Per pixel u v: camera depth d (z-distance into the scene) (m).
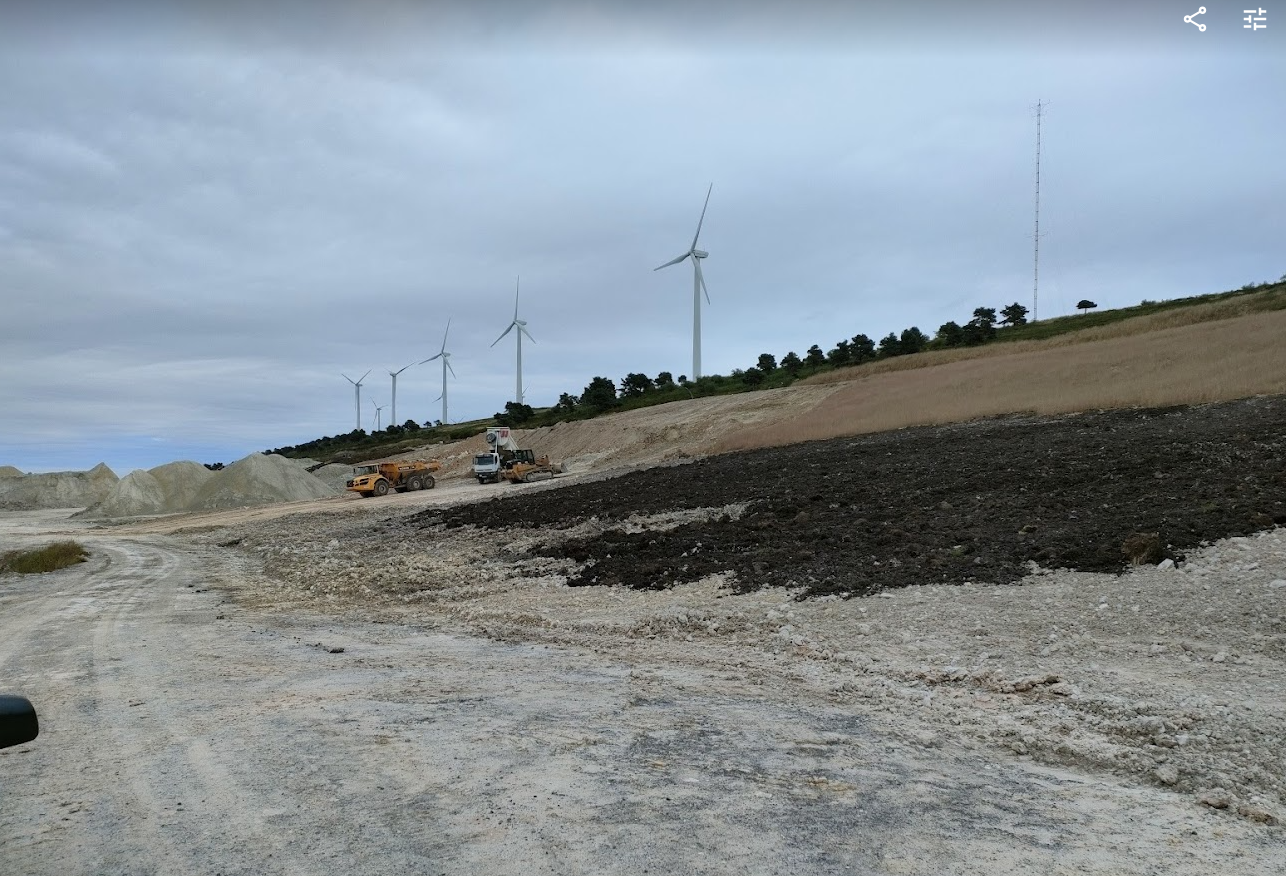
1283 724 5.63
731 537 15.46
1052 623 8.58
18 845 4.06
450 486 52.19
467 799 4.59
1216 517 10.77
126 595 16.94
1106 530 11.20
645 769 5.12
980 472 17.58
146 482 56.81
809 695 7.21
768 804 4.52
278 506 47.84
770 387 66.50
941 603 9.70
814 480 21.02
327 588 17.05
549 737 5.84
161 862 3.82
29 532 43.31
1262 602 8.11
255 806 4.53
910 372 50.84
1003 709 6.54
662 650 9.33
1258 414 19.28
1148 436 18.36
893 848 3.94
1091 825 4.32
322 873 3.66
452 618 12.47
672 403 63.16
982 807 4.54
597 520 21.36
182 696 7.38
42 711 6.99
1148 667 7.18
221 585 18.52
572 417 78.81
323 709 6.73
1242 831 4.28
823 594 10.83
